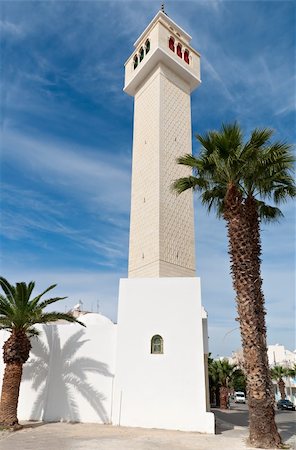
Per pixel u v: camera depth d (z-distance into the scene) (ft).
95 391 52.21
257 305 42.29
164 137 96.02
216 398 133.80
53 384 54.19
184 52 112.88
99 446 34.63
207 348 56.54
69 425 48.44
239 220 42.60
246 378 38.50
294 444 36.70
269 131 43.50
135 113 111.45
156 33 105.70
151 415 47.11
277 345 241.14
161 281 53.31
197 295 51.47
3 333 60.29
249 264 41.01
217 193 48.65
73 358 54.75
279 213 52.11
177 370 48.37
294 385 175.52
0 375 57.93
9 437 39.93
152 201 90.17
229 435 43.16
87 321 72.54
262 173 44.09
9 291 50.70
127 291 53.78
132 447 34.17
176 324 50.65
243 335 39.24
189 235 91.40
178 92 106.63
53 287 52.75
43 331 57.52
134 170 102.32
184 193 94.02
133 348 50.80
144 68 107.76
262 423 35.81
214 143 43.75
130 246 94.22
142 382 48.91
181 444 36.19
